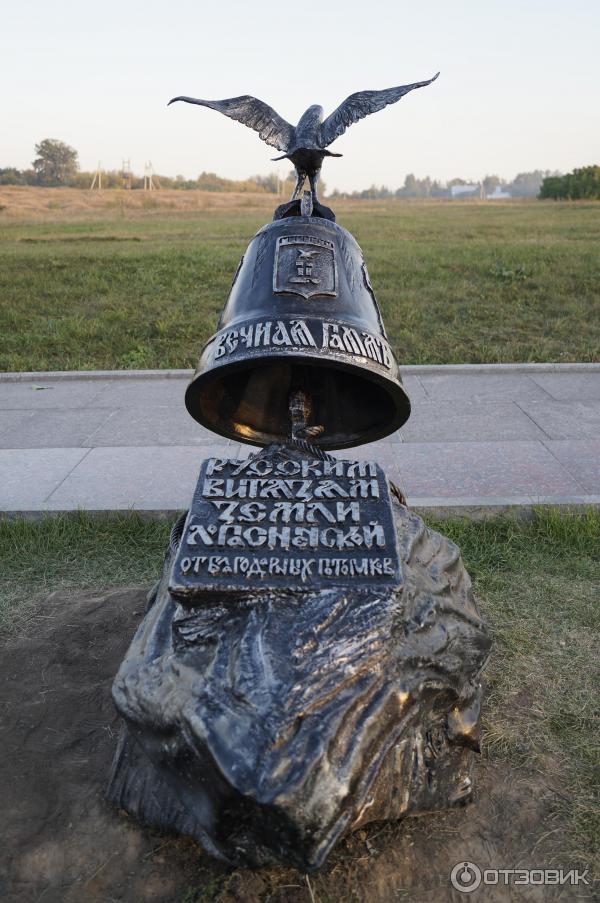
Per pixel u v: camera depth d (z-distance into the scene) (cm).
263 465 272
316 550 239
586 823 265
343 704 200
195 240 2086
